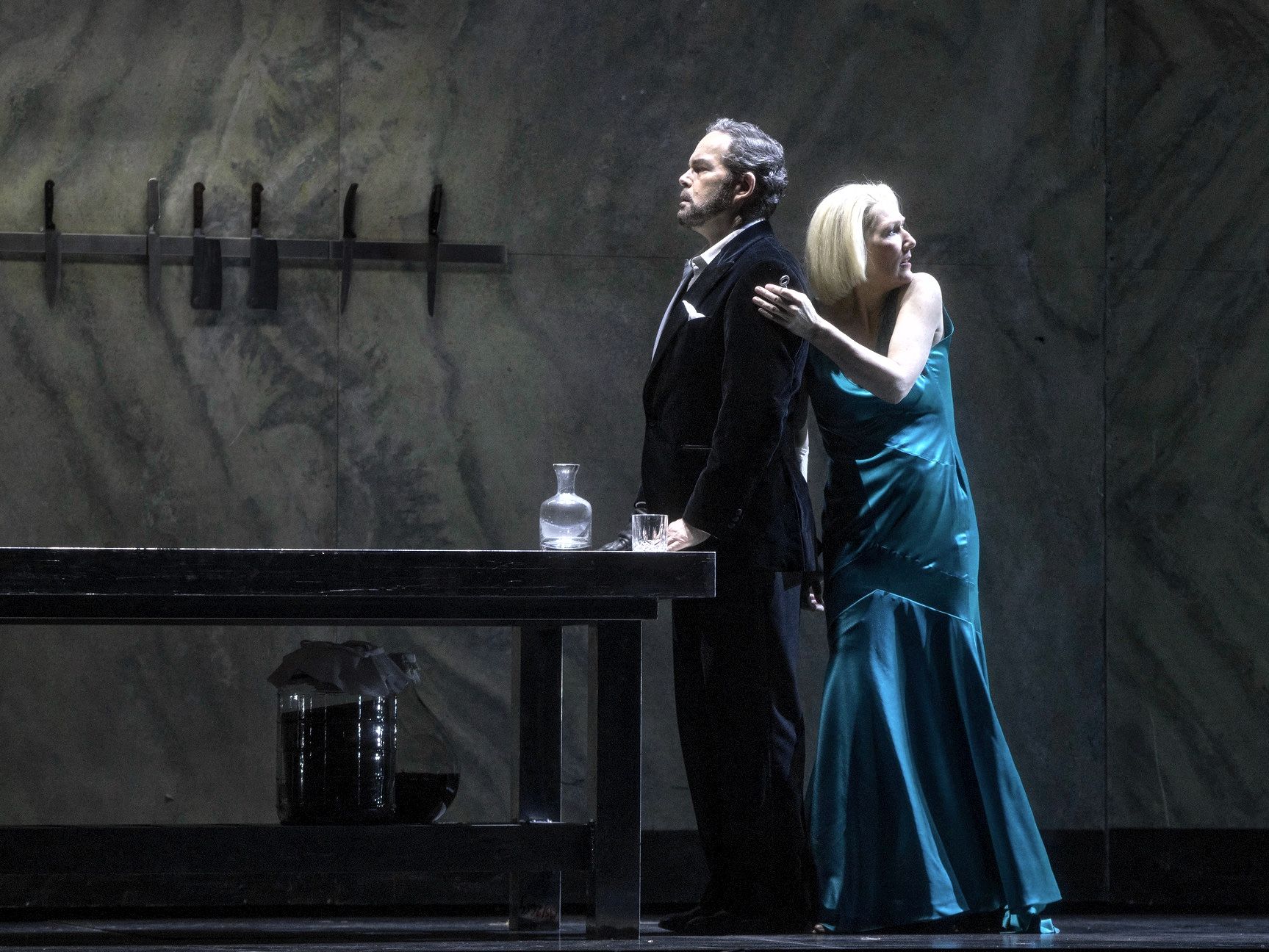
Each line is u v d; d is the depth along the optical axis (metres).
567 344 15.62
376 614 9.48
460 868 9.43
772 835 10.80
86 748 14.81
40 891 14.30
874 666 11.23
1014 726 15.73
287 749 10.16
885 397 10.95
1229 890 15.77
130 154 15.22
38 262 15.09
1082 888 15.63
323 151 15.42
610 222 15.72
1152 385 16.14
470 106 15.60
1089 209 16.19
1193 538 16.03
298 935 10.72
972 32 16.16
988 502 15.90
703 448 11.02
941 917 10.70
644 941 9.45
